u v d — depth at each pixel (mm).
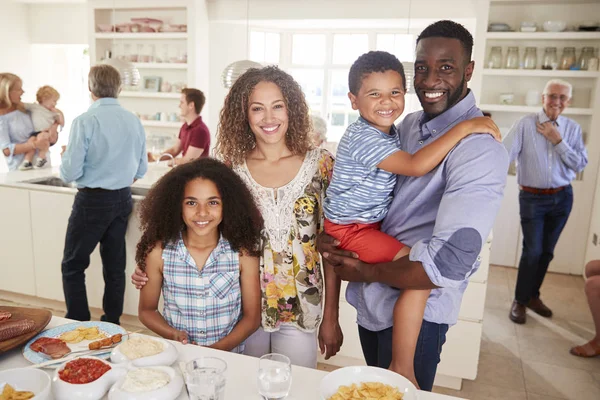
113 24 6133
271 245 1653
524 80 4766
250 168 1722
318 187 1693
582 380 2824
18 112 4027
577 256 4695
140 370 1162
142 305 1685
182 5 5586
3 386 1088
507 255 4887
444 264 1146
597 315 3061
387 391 1121
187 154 4594
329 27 6242
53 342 1331
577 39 4543
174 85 5945
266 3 5512
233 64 4160
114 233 3002
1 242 3475
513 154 3578
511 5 4719
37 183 3578
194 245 1603
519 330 3449
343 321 2766
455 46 1276
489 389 2713
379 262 1396
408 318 1334
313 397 1167
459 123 1243
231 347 1612
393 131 1504
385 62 1396
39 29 6832
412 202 1360
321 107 6699
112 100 2889
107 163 2830
